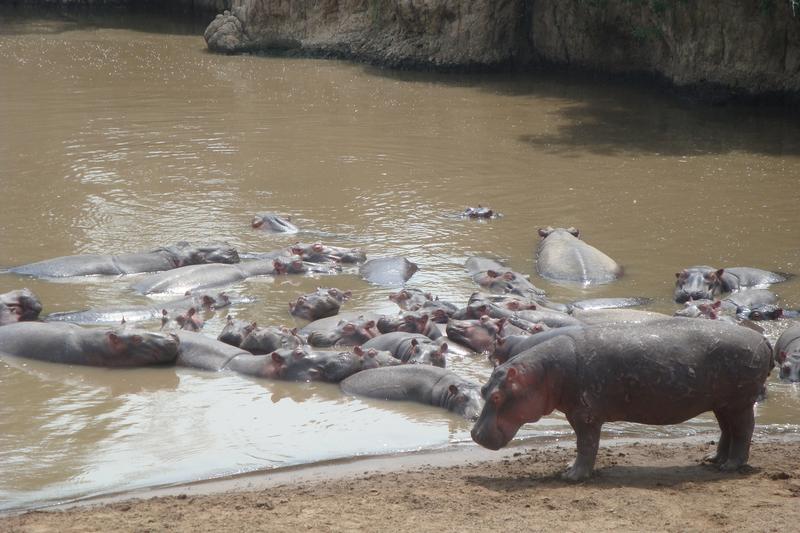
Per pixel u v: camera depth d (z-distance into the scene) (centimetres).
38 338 1673
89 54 4794
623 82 4212
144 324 1792
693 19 3766
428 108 3731
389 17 4606
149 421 1409
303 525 990
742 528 946
